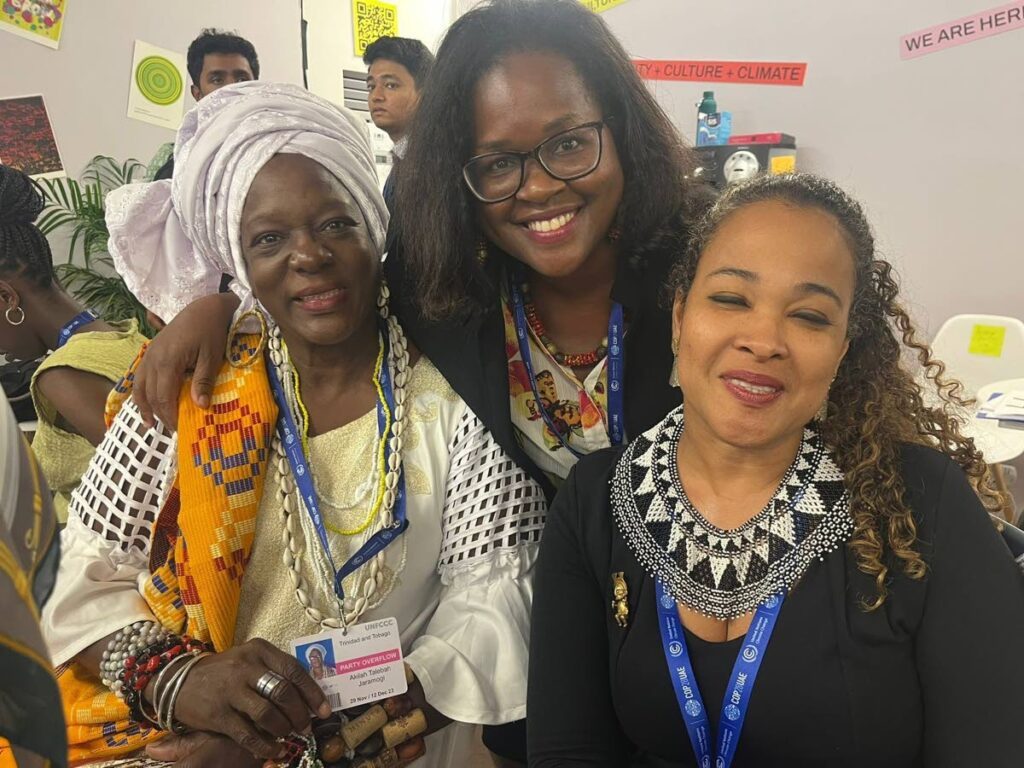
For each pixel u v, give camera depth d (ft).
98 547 3.50
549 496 3.81
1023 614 2.51
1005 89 8.98
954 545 2.58
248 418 3.43
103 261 11.91
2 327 5.54
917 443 2.91
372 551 3.43
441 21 15.02
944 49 9.31
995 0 8.83
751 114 11.04
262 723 2.98
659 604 2.89
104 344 4.81
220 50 10.90
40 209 5.64
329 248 3.34
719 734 2.76
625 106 3.51
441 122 3.50
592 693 3.07
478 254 3.82
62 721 1.22
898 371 3.01
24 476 1.41
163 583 3.45
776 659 2.64
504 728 4.38
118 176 11.89
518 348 3.94
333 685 3.26
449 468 3.70
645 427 3.79
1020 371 8.88
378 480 3.53
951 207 9.62
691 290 2.81
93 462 3.61
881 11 9.67
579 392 3.91
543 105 3.31
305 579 3.43
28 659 1.16
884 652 2.58
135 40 11.75
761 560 2.73
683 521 2.89
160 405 3.39
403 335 3.84
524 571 3.64
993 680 2.45
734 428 2.63
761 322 2.54
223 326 3.60
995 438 7.16
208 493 3.33
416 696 3.35
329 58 13.91
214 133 3.34
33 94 11.07
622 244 3.80
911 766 2.70
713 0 11.02
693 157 3.99
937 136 9.56
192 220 3.56
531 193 3.37
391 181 4.70
